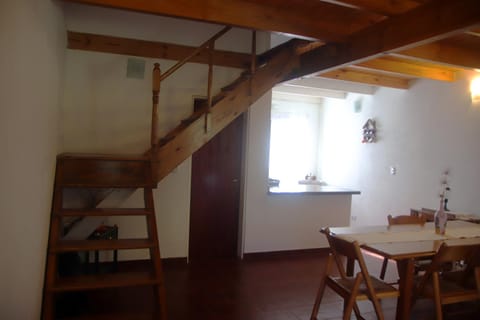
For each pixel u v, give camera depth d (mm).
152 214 2867
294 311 3074
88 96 3771
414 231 3010
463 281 2725
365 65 3914
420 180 4762
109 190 3469
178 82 4078
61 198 2805
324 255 4730
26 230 2121
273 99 6762
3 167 1801
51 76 2762
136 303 3129
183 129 3465
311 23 2971
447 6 2242
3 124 1780
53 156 2836
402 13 2547
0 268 1803
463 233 2971
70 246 2574
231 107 3520
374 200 5539
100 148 3818
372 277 2746
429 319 3000
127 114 3898
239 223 4559
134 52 3900
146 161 3100
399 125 5098
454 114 4320
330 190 4902
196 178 4395
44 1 2465
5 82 1786
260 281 3748
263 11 2797
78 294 3098
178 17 2627
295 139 6934
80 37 3725
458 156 4262
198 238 4438
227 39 4258
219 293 3404
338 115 6445
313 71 3650
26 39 2049
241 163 4547
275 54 4027
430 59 3260
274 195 4570
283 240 4660
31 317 2250
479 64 3473
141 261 4016
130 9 2521
